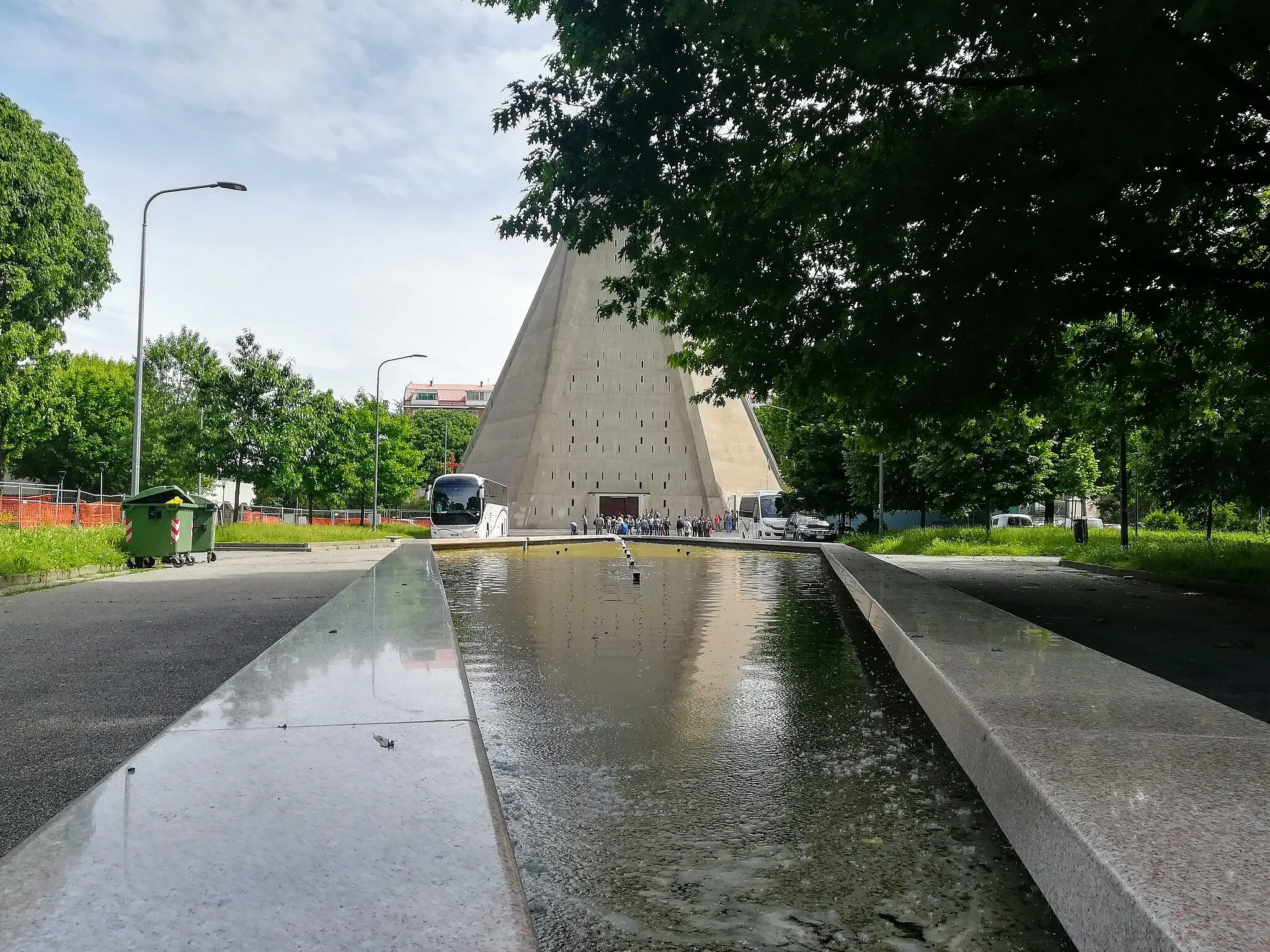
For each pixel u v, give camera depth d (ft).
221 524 107.14
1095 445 124.88
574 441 235.20
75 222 112.47
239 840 7.20
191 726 11.16
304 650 17.30
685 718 17.40
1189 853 7.45
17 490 100.48
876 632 27.84
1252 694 20.26
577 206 37.73
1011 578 56.39
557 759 14.49
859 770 13.83
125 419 194.80
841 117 36.27
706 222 38.22
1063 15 28.19
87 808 8.02
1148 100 28.99
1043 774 9.66
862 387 44.16
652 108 34.94
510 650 26.07
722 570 65.51
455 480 142.82
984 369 41.01
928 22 27.50
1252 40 28.84
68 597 43.14
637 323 49.11
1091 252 36.94
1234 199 41.42
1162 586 50.37
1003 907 8.91
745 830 11.21
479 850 7.05
